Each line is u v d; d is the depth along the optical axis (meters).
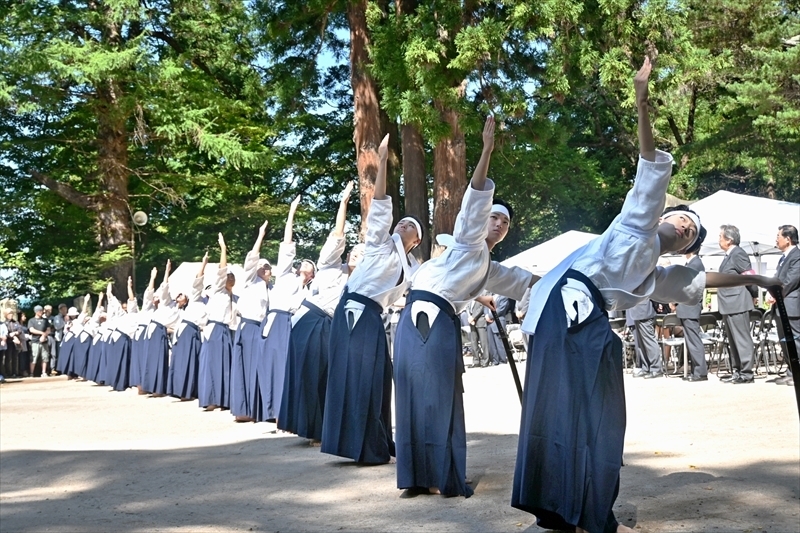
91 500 5.84
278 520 5.04
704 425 7.79
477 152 27.91
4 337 22.88
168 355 15.27
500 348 18.44
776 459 6.06
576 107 37.44
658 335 14.81
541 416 4.20
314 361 7.90
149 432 9.86
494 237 5.38
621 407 4.17
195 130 28.73
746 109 28.83
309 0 22.88
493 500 5.30
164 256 33.62
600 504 4.08
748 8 27.75
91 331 20.73
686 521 4.54
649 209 4.14
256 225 34.62
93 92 28.77
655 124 36.16
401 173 27.33
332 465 6.82
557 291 4.27
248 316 10.59
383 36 20.09
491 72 20.48
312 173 36.41
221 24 32.38
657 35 20.22
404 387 5.54
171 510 5.41
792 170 30.05
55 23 27.44
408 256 6.80
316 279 8.05
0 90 25.73
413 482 5.51
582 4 19.47
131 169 29.97
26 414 12.45
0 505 5.80
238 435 9.23
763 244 15.23
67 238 32.19
